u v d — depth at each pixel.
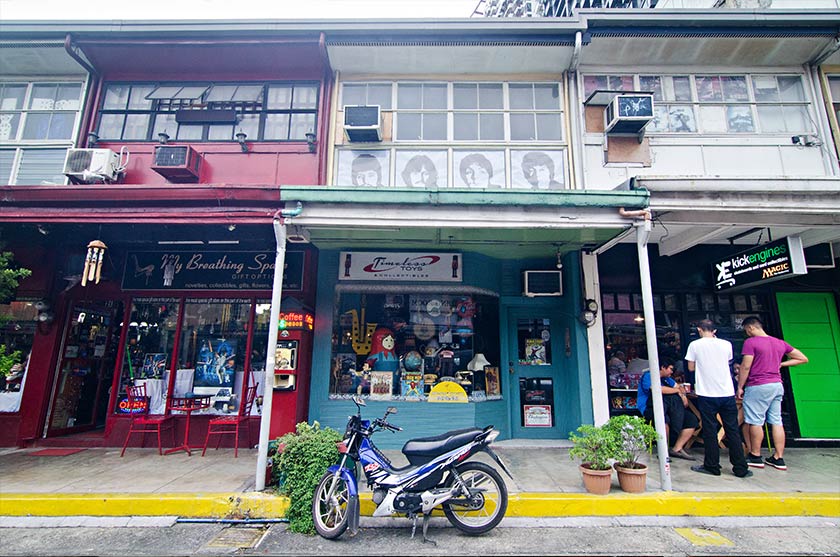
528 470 5.50
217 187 5.26
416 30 6.63
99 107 7.22
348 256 7.11
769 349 5.57
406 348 7.02
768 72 7.22
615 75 7.27
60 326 7.21
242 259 7.21
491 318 7.34
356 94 7.33
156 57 7.05
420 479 3.91
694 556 3.60
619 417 4.84
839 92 7.21
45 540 3.86
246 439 6.75
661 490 4.66
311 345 6.89
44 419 6.95
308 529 4.05
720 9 6.54
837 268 7.36
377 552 3.67
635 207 5.07
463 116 7.25
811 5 7.64
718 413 5.48
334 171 6.99
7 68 7.33
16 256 7.20
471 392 6.92
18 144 7.16
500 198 5.01
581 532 4.04
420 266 7.07
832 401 7.07
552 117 7.22
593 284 7.08
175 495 4.47
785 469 5.41
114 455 6.23
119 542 3.84
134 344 7.16
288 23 6.64
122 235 6.77
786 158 6.91
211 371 7.04
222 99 7.29
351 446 4.05
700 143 6.98
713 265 7.12
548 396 7.38
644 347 7.21
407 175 6.99
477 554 3.63
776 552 3.66
